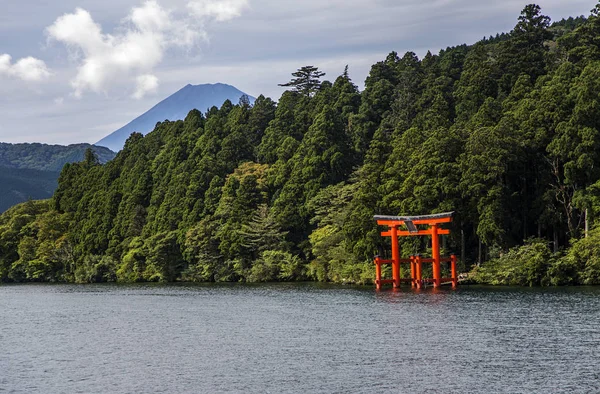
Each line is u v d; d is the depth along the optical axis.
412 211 101.38
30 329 68.75
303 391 41.34
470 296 80.50
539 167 99.31
